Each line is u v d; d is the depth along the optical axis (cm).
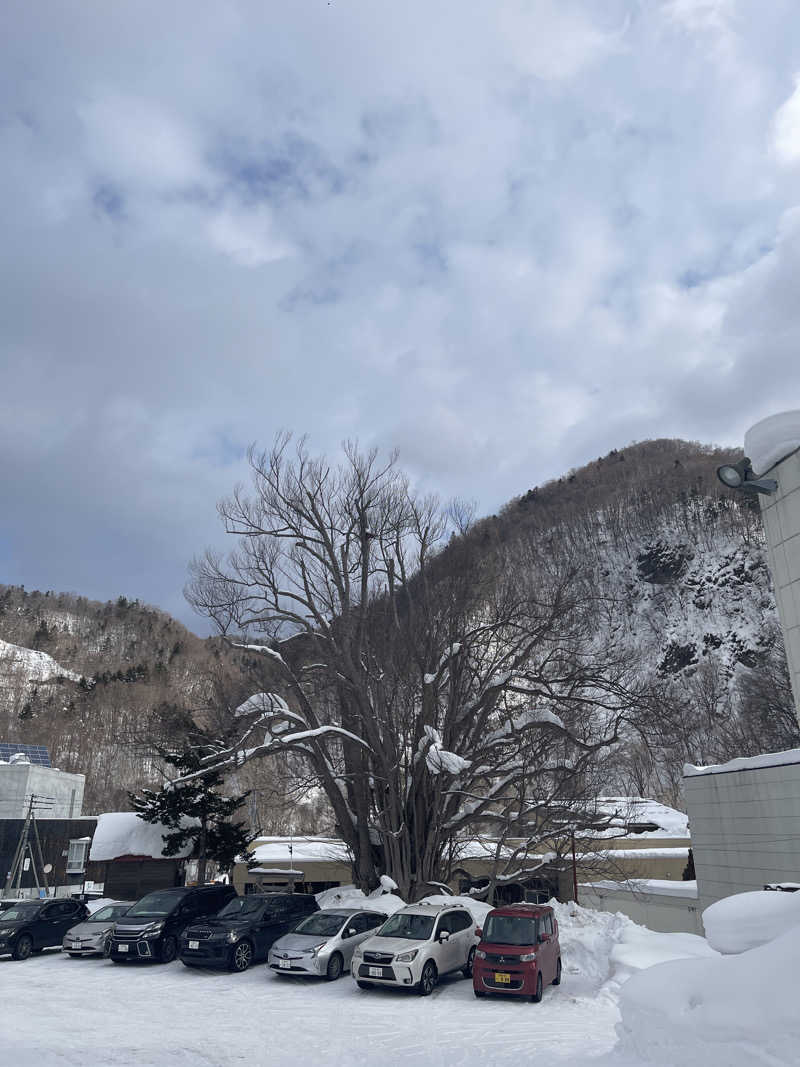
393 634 2881
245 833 3581
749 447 1151
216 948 1895
